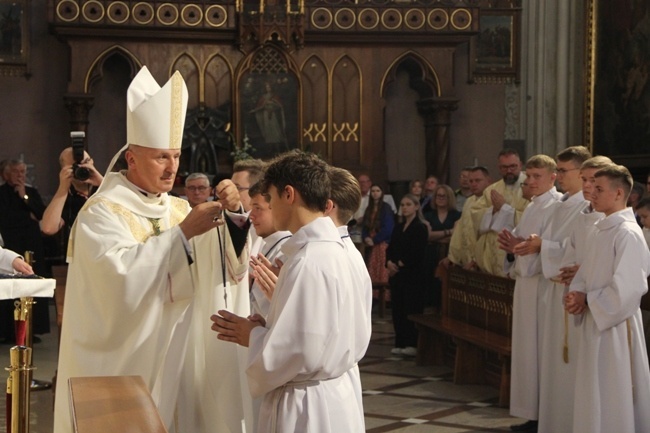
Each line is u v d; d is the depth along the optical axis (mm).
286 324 3736
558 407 7590
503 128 18484
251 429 5035
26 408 5000
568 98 17906
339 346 3832
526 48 18375
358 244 15062
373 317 14945
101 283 4578
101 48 16750
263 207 5359
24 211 12555
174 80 4855
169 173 4902
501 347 8859
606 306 6672
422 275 11625
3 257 5617
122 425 3508
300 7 16906
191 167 16828
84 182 5934
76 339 4734
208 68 17125
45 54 17375
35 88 17344
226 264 4891
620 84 16469
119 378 4305
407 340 11688
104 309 4621
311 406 3832
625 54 16312
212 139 16984
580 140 17750
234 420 4902
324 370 3824
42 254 12742
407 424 8281
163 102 4805
